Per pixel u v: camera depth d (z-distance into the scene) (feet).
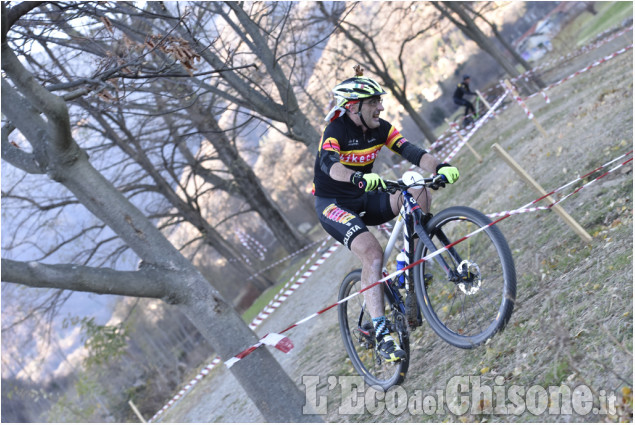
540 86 78.84
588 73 54.95
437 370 15.48
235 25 29.66
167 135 74.95
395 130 14.83
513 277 13.16
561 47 97.19
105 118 69.56
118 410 73.15
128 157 75.92
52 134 11.89
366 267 14.66
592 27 107.34
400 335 15.23
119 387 81.00
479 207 32.22
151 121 73.61
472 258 21.98
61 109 11.60
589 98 38.27
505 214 16.93
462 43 151.02
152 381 78.79
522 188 28.04
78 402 76.59
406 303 15.08
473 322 16.05
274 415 12.54
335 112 14.52
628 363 10.30
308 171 144.77
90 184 12.31
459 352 15.61
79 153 12.39
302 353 30.91
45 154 12.21
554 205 16.55
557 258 16.47
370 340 16.55
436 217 14.14
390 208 15.12
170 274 12.45
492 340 14.08
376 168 60.49
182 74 16.67
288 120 32.30
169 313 114.21
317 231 130.93
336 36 67.46
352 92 13.87
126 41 16.66
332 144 14.23
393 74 109.60
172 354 97.76
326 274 49.80
